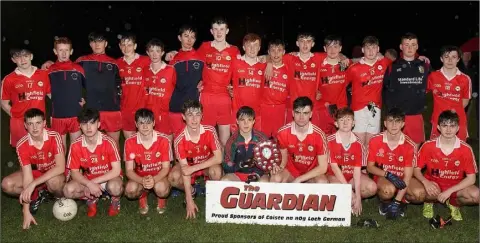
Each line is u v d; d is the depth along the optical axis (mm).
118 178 5285
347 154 5320
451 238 4711
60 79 6129
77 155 5273
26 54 5926
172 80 6324
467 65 8211
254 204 5000
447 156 5160
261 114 6363
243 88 6246
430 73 6125
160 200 5379
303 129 5246
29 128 5059
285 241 4609
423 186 5164
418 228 4945
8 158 7652
